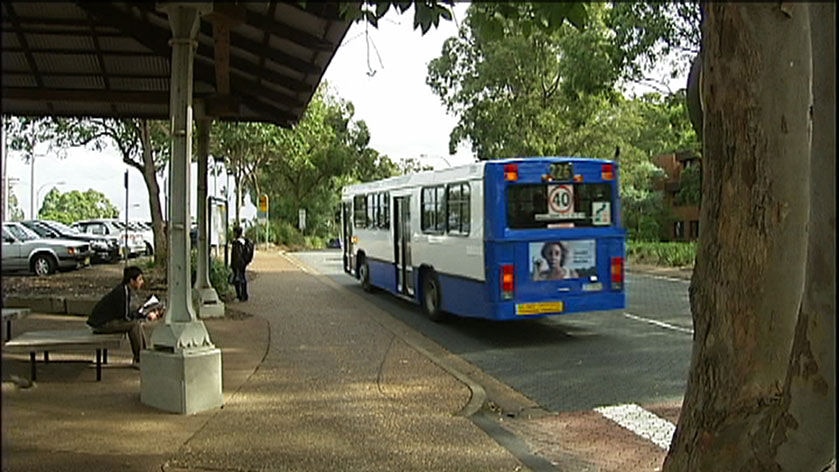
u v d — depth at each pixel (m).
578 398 9.59
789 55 4.06
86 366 10.02
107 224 35.97
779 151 4.12
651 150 46.16
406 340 13.46
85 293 18.89
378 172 61.31
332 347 12.66
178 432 7.30
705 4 4.34
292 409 8.46
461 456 6.98
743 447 4.04
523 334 14.73
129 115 14.69
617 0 19.14
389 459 6.80
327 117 55.97
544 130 35.44
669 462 4.60
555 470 6.72
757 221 4.18
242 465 6.44
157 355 8.11
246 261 19.19
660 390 9.96
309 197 58.94
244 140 31.91
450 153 37.75
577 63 24.30
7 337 10.27
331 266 34.31
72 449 6.60
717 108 4.28
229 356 11.60
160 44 10.90
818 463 3.64
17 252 25.14
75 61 12.46
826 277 3.28
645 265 34.94
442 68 36.97
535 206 13.57
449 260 15.15
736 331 4.25
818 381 3.41
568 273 13.70
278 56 11.07
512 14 5.70
